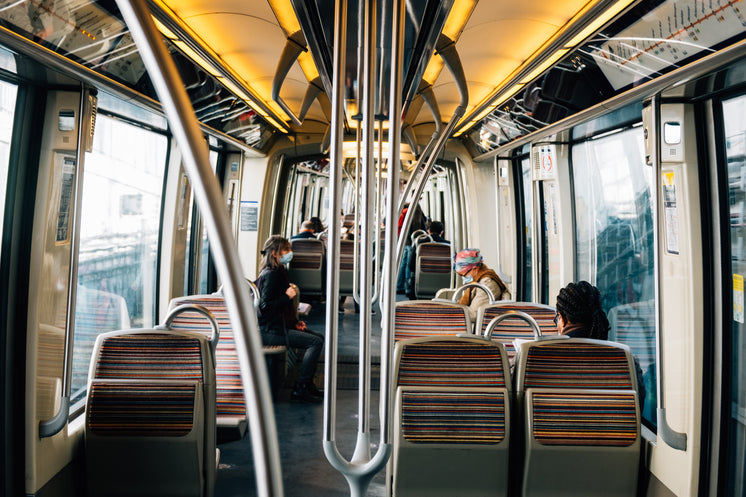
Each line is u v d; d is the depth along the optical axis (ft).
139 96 13.02
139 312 17.75
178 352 11.75
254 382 2.43
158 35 2.42
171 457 11.40
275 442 2.47
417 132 27.96
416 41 9.56
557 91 14.14
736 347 10.87
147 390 11.35
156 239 18.92
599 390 10.89
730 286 11.00
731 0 7.72
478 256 19.83
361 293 4.32
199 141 2.44
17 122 10.60
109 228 15.24
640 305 14.92
